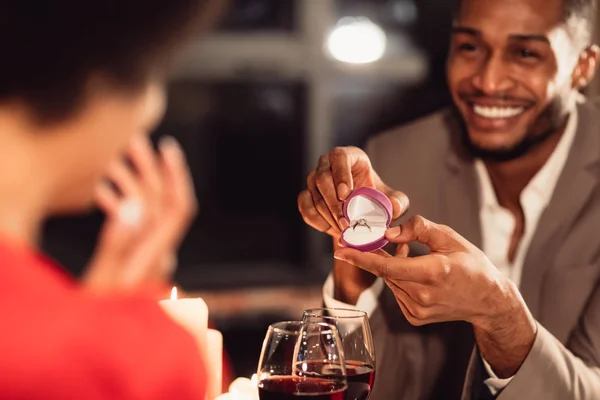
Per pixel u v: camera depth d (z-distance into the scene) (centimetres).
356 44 321
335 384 86
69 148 58
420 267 94
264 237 328
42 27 55
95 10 55
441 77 320
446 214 150
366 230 98
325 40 321
